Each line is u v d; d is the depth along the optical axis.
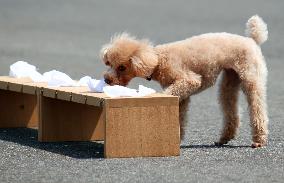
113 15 44.62
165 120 11.91
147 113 11.81
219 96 13.51
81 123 13.89
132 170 10.87
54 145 13.27
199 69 12.72
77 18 43.25
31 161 11.66
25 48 31.03
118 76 12.60
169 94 12.46
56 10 47.81
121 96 11.87
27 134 14.52
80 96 12.18
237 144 13.38
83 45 32.12
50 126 13.62
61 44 32.47
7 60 27.14
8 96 15.26
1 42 33.09
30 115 15.48
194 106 18.70
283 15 41.62
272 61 27.77
